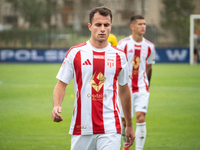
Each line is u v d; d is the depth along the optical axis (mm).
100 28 9586
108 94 9688
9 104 27906
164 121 21594
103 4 154875
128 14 150125
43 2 132625
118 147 9562
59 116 9203
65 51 77812
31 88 37531
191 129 19500
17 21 154000
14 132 18891
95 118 9555
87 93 9602
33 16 130625
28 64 74625
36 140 17266
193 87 38125
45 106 27047
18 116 23203
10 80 44938
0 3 155000
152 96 32156
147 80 17094
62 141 17078
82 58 9680
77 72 9680
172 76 49688
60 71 9844
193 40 72375
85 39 83938
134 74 16734
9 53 78188
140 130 15305
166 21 144375
